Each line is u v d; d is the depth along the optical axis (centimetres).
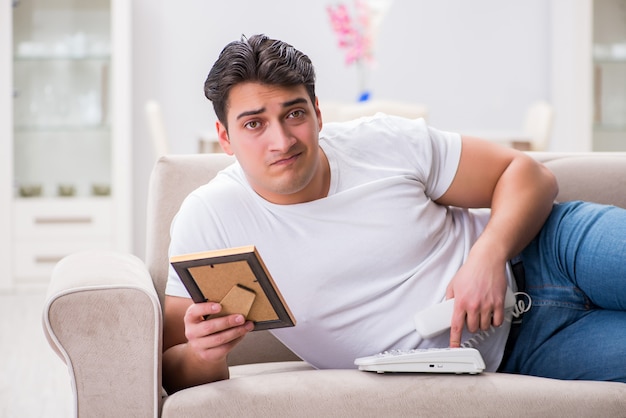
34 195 540
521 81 620
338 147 181
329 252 172
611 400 150
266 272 143
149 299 153
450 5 613
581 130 597
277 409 147
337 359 176
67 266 172
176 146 597
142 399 152
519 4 616
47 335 151
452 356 154
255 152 162
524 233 181
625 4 594
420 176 184
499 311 170
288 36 602
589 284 177
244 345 205
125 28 545
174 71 594
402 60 612
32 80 543
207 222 172
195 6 593
